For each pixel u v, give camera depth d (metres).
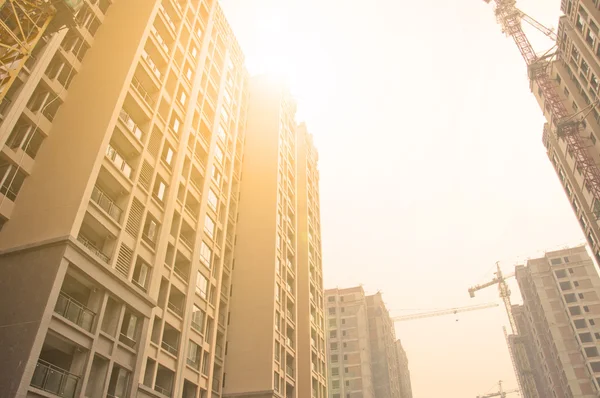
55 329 26.16
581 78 69.31
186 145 46.50
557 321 118.19
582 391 107.25
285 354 54.22
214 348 44.59
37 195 32.09
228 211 58.16
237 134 66.69
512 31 101.56
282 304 57.44
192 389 40.44
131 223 35.62
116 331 30.41
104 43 42.06
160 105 44.16
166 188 41.75
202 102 53.62
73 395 26.28
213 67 59.88
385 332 142.25
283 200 67.81
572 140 73.44
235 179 64.75
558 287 119.44
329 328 132.25
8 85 29.16
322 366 68.25
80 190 31.25
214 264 49.91
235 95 67.56
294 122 84.25
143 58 41.84
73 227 29.34
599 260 76.25
